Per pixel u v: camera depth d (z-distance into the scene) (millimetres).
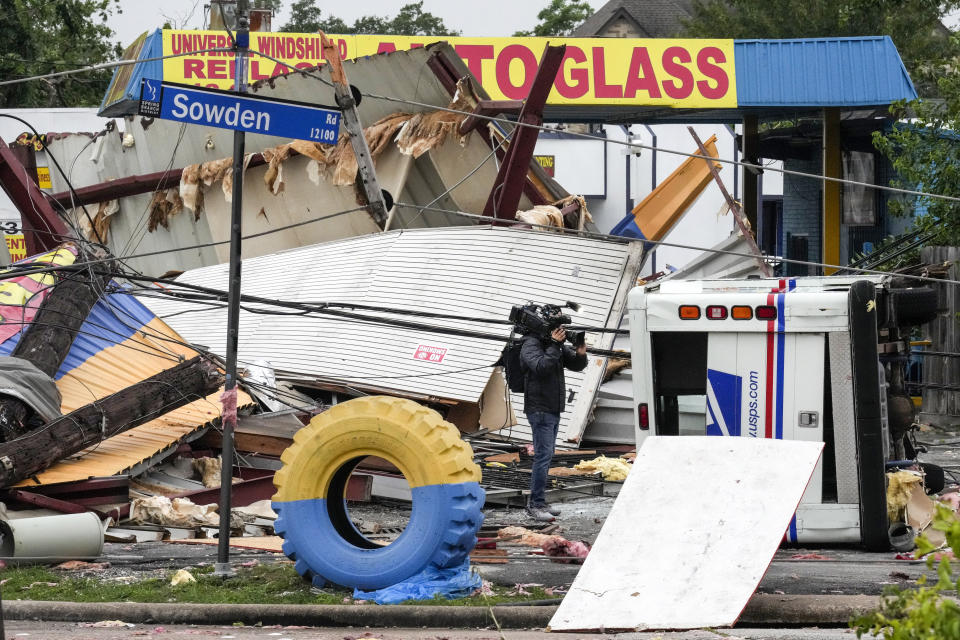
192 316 74812
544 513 43781
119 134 85750
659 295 37594
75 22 167500
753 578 25578
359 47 86500
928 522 35594
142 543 39906
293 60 86000
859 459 35531
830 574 32094
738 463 27875
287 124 33594
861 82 90250
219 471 49531
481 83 88250
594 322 62969
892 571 32469
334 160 75688
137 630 27844
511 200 68562
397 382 64188
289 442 52469
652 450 28859
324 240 78375
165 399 46406
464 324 64375
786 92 90562
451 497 29719
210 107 33000
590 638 25203
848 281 37969
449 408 64438
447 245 67000
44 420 45281
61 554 35094
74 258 56656
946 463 57000
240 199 33406
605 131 151875
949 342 74312
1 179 70312
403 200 75188
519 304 63938
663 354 38000
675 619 25156
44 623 28875
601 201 152375
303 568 30844
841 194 106188
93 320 53094
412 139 73000
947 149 76500
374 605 28719
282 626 28438
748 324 36312
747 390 36406
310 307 47938
